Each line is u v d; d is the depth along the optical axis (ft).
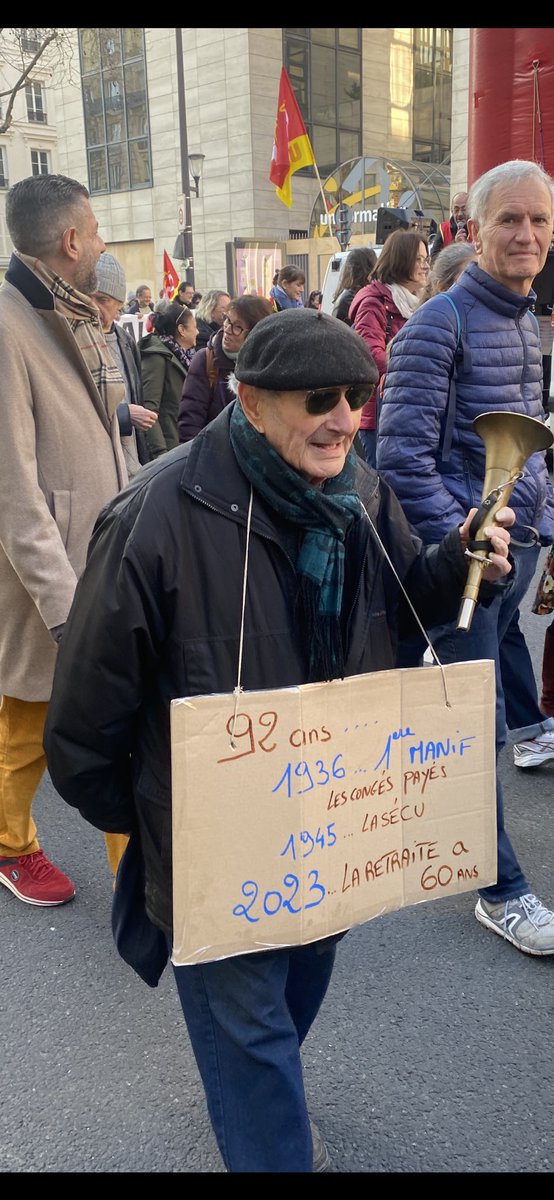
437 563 5.23
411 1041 7.39
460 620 4.92
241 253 55.01
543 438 5.71
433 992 7.96
